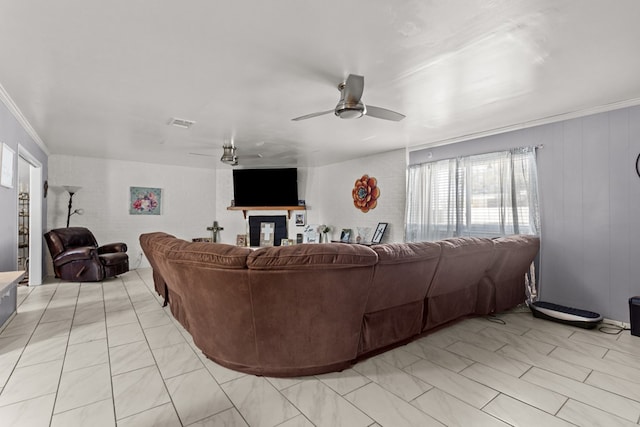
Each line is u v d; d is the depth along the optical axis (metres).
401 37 2.02
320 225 7.17
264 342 2.13
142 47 2.13
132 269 6.30
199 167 7.10
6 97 2.97
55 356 2.51
